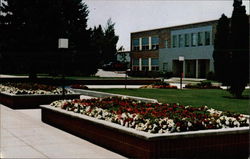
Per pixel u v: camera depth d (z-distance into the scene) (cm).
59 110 1027
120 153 731
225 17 2077
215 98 1886
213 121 754
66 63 3494
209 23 4575
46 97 1574
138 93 2217
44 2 3183
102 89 2645
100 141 809
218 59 2034
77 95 1625
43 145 803
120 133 732
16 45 3128
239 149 722
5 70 4788
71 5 3553
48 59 3288
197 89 2811
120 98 1254
